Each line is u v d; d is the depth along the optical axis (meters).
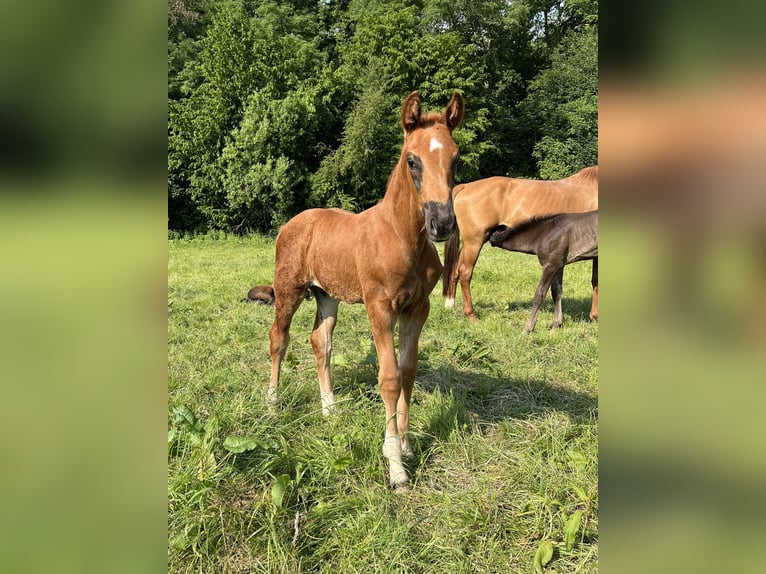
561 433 3.16
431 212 2.39
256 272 9.98
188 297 7.38
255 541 2.24
